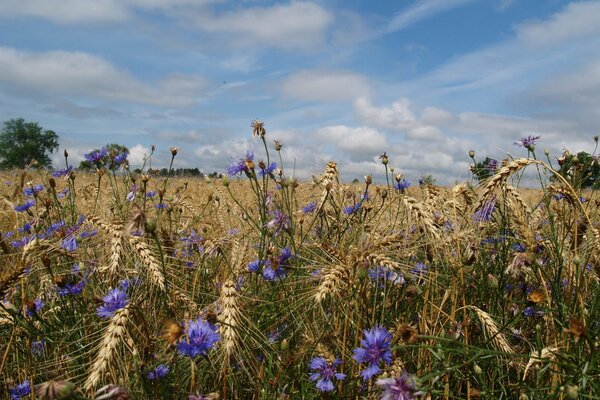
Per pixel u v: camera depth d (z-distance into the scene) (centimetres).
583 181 80
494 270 73
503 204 74
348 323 61
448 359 55
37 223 79
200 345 45
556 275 65
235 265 81
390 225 70
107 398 37
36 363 60
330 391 53
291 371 53
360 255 59
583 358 51
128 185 104
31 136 1809
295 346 61
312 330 59
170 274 64
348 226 85
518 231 73
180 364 52
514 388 56
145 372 45
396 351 59
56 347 59
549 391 52
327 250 63
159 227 81
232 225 108
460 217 72
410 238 64
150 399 47
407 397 39
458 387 58
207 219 120
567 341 57
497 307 68
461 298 69
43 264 63
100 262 70
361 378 54
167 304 61
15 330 61
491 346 59
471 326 65
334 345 58
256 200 102
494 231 76
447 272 68
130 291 62
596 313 62
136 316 53
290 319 65
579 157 78
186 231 102
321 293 55
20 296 75
